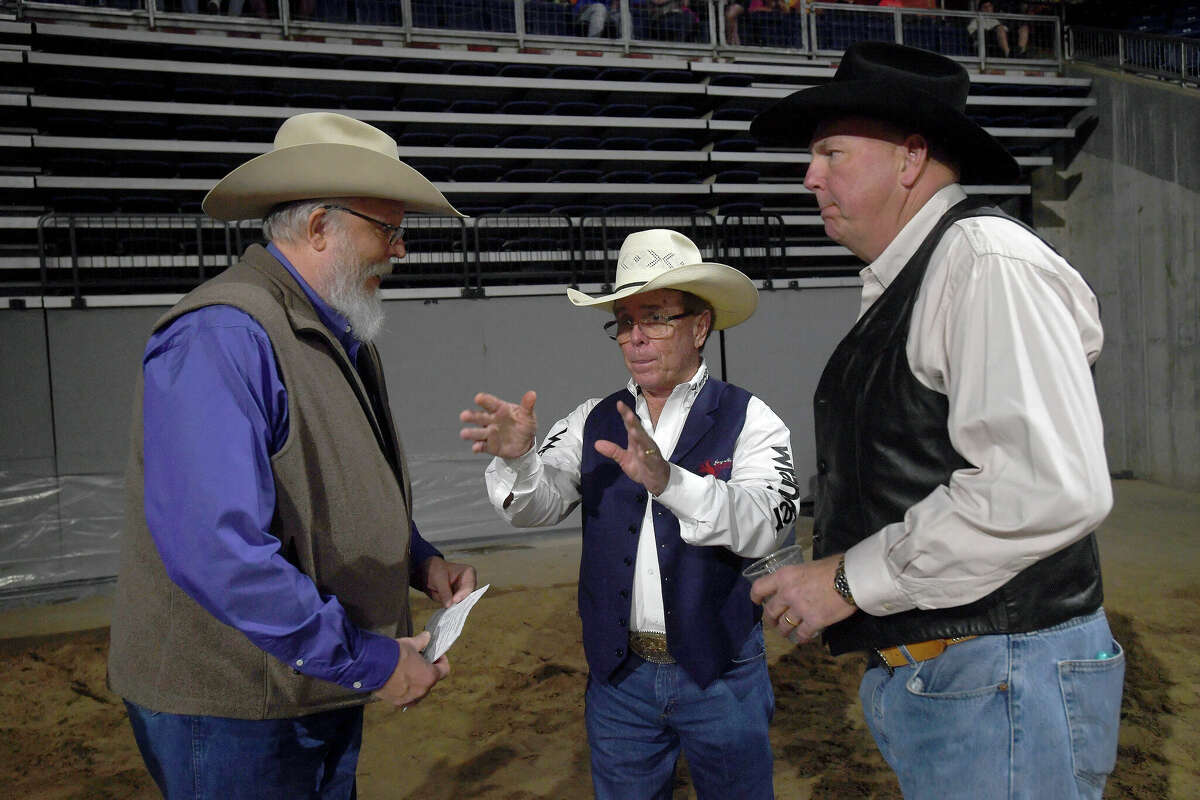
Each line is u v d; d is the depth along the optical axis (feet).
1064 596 4.43
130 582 5.26
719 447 6.72
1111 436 37.73
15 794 10.66
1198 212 33.65
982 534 4.00
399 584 5.74
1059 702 4.37
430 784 10.46
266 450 4.90
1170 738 11.06
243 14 34.86
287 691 5.17
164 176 31.86
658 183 37.76
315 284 5.71
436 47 36.52
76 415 24.94
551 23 38.81
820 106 4.75
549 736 11.76
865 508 4.83
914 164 4.73
